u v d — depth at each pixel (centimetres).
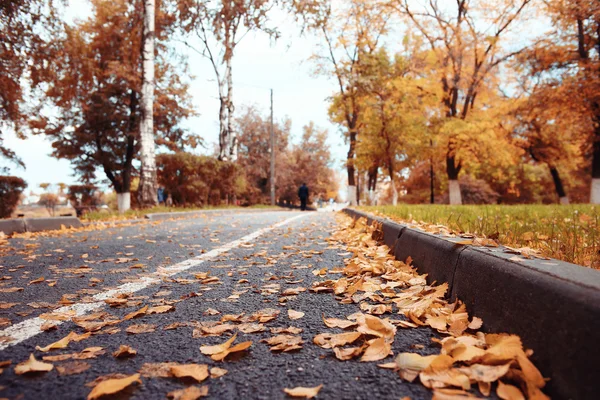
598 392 93
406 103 1886
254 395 124
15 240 588
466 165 2998
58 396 123
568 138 2372
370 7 2189
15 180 1259
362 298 241
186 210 1322
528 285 135
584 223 418
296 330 184
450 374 124
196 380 134
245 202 3447
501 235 319
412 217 587
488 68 2194
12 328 192
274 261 385
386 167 2081
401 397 119
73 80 1120
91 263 383
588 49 1599
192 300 245
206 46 1997
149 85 1273
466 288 192
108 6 2097
